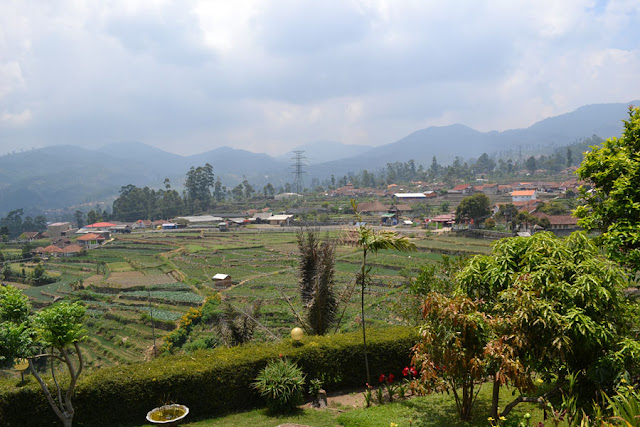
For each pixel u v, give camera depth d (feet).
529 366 27.86
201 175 651.66
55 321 29.22
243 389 37.47
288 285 183.32
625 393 22.39
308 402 38.96
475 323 27.07
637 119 37.42
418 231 316.60
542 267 28.17
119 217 587.27
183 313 152.56
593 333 25.54
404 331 45.06
